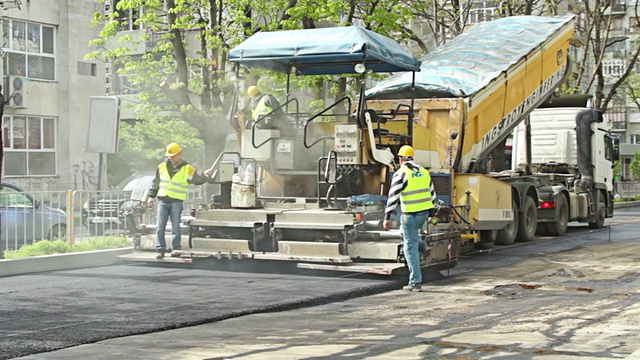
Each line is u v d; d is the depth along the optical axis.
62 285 13.64
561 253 19.16
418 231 13.98
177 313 11.07
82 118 35.72
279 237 14.97
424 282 14.65
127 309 11.39
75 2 35.34
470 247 18.12
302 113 16.83
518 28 21.70
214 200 16.56
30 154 34.03
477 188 18.20
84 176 35.75
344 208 15.05
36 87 34.16
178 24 22.75
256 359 8.55
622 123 87.19
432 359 8.53
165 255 16.05
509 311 11.58
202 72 23.86
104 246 17.30
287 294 12.69
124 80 45.56
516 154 27.16
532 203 22.53
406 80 19.03
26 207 16.70
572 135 26.62
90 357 8.67
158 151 39.19
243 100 23.02
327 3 23.41
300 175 16.03
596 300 12.48
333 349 9.02
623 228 27.86
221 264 16.00
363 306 12.10
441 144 18.34
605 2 43.31
